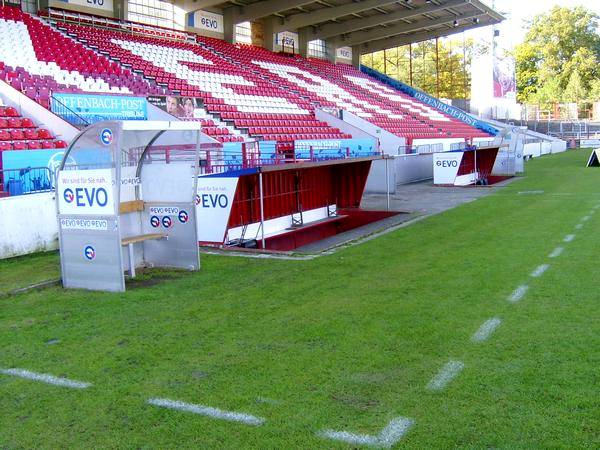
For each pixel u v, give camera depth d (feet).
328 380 14.47
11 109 46.42
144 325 19.43
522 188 65.21
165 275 27.14
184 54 87.30
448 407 12.82
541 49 263.70
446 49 225.15
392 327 18.34
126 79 66.49
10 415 13.21
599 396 13.05
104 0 81.76
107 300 22.68
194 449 11.51
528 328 17.76
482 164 81.66
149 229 28.94
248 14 102.37
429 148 88.53
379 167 68.23
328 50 135.74
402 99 134.82
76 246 24.59
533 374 14.35
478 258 28.71
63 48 66.33
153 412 13.14
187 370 15.47
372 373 14.80
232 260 30.58
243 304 21.70
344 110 94.43
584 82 247.91
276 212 44.32
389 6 112.37
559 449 11.00
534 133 156.56
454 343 16.72
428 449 11.19
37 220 33.53
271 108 83.25
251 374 15.03
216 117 69.51
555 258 27.78
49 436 12.22
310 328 18.57
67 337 18.38
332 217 50.14
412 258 29.45
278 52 118.32
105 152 27.32
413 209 51.75
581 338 16.71
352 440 11.60
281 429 12.14
